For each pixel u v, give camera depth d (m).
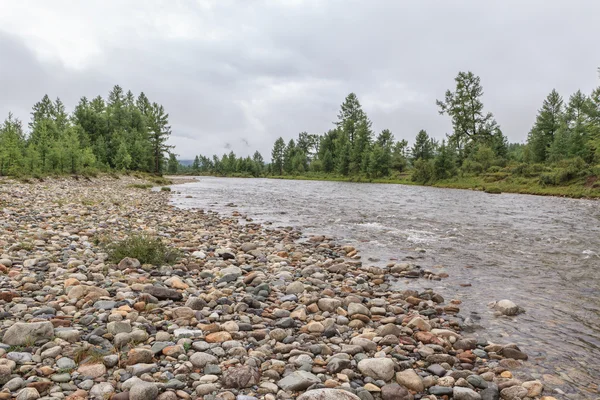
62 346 4.16
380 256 11.13
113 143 71.12
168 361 4.10
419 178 71.94
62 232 10.59
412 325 5.83
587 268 9.79
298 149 147.38
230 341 4.67
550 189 43.34
